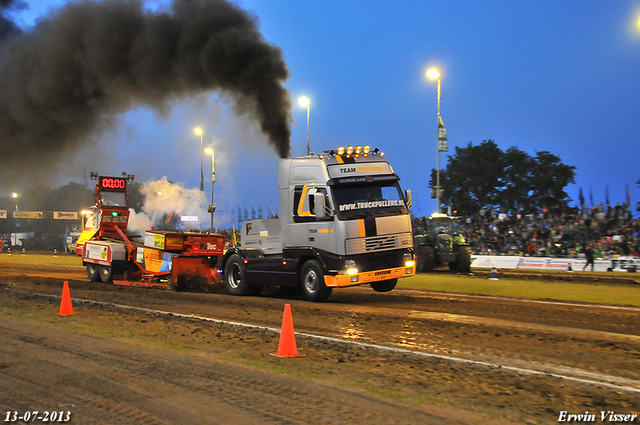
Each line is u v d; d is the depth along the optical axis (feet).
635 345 24.82
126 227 64.39
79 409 15.58
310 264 41.86
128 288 53.93
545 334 27.48
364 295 47.65
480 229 116.57
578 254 90.43
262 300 43.65
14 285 54.54
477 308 37.96
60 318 32.63
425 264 75.31
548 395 17.22
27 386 17.81
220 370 19.92
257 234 48.67
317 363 21.35
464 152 154.10
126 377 18.88
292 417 14.94
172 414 15.17
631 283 59.77
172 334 27.73
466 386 18.15
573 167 142.41
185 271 52.39
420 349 24.25
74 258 123.75
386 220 41.57
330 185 40.27
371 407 15.81
